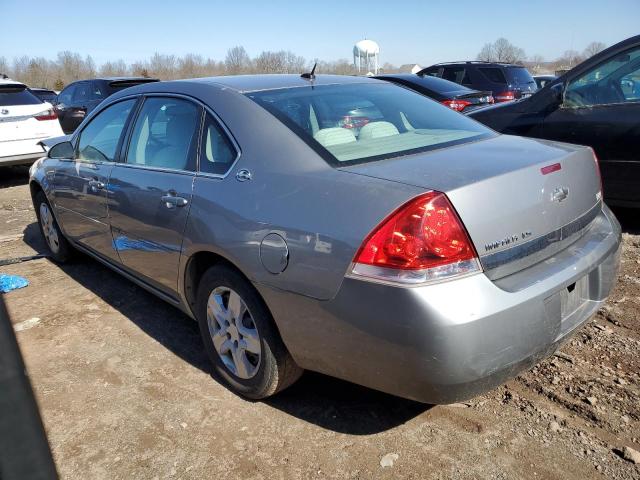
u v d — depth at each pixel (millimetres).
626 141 4699
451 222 2000
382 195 2104
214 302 2801
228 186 2629
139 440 2545
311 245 2197
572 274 2301
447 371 1982
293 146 2518
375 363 2111
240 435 2543
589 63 4934
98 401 2852
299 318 2293
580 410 2561
